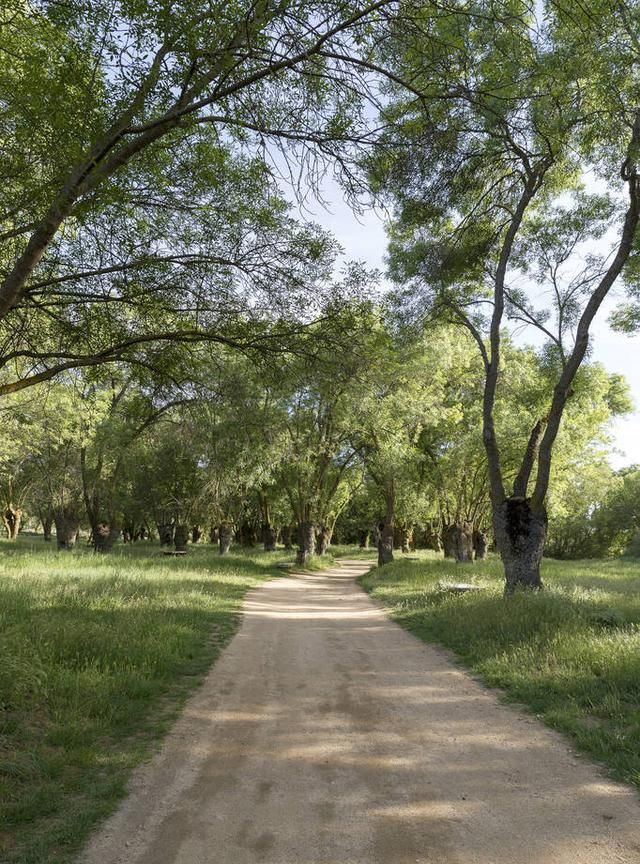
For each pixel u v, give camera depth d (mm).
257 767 4930
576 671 7426
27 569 19828
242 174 7609
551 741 5523
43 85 5992
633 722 5691
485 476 32656
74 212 6266
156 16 5508
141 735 5719
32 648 7586
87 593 13484
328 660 9141
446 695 7172
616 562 38469
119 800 4305
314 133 6660
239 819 4012
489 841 3697
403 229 15289
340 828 3879
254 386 9742
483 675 8055
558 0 8109
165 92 6133
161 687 7316
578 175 15336
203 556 30578
